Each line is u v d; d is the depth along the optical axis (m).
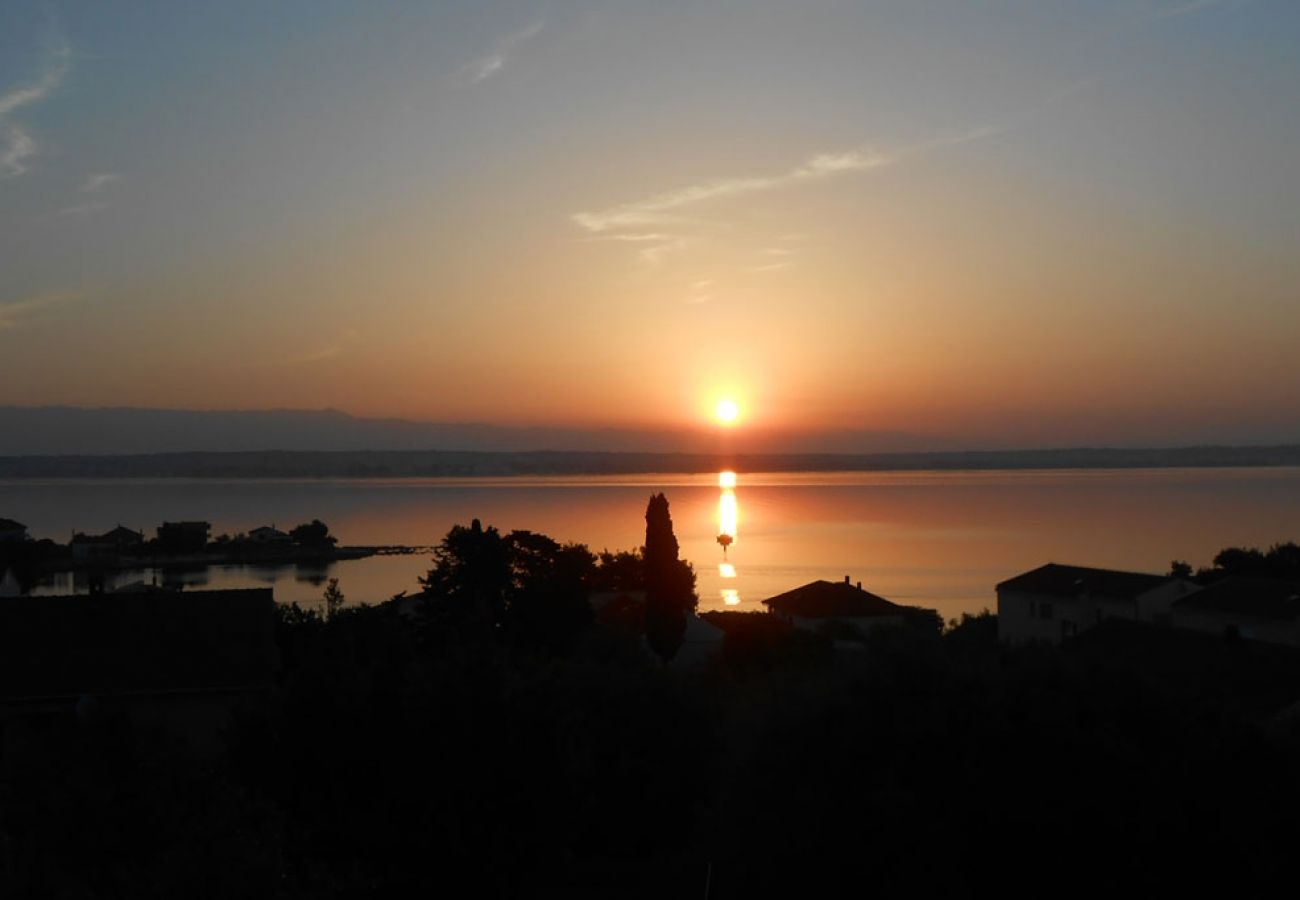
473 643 23.69
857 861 20.75
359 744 21.19
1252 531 162.12
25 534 169.62
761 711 25.84
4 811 12.22
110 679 29.28
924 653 22.88
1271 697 33.09
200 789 13.34
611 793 24.83
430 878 21.45
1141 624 43.38
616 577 82.88
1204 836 20.00
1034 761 20.50
